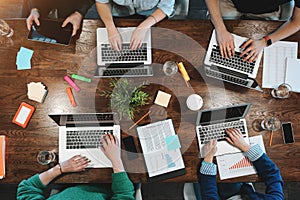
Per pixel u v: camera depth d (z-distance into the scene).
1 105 1.85
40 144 1.82
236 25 1.97
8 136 1.83
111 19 1.93
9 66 1.89
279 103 1.91
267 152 1.87
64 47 1.90
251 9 2.17
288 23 1.94
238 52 1.93
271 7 2.13
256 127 1.89
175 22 1.96
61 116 1.82
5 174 1.80
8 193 2.50
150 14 2.16
